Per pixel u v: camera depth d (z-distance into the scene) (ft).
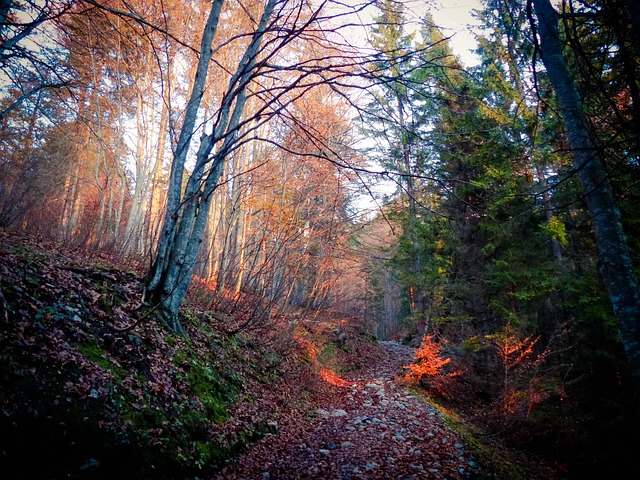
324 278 47.50
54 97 29.71
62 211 50.24
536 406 31.94
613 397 29.94
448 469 19.16
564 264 35.04
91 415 12.44
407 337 77.87
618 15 8.82
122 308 19.38
